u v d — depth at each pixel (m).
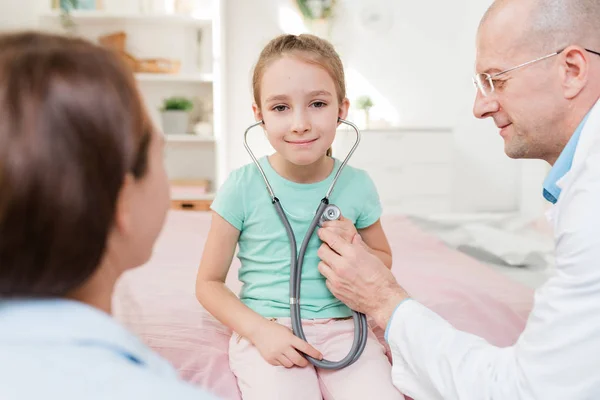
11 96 0.40
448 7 4.49
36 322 0.41
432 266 1.83
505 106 1.02
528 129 1.01
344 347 1.12
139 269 1.73
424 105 4.60
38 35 0.45
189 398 0.40
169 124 3.95
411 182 4.25
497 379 0.88
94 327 0.42
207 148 4.21
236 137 4.35
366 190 1.27
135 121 0.46
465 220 2.56
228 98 4.32
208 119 4.07
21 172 0.38
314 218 1.15
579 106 0.97
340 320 1.18
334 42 4.41
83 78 0.42
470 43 4.54
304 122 1.11
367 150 4.18
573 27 0.94
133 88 0.47
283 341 1.05
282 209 1.16
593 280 0.80
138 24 4.06
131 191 0.48
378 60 4.50
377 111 4.57
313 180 1.22
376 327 1.33
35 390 0.37
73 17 3.85
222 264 1.21
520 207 4.68
